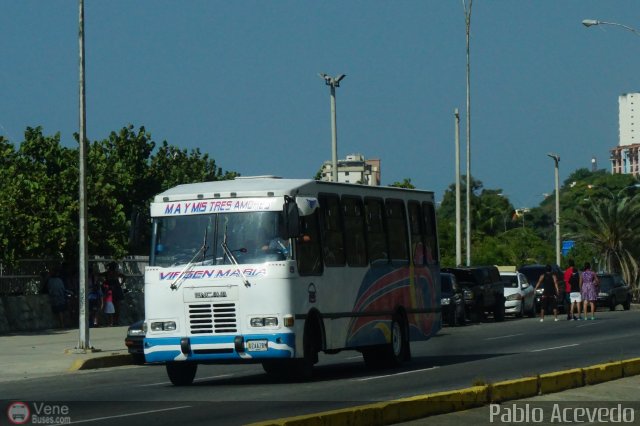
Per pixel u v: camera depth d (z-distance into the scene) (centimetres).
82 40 4284
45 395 2858
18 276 5544
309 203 2983
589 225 11056
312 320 3039
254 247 2930
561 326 5956
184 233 2983
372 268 3409
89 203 6300
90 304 5675
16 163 6394
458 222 8150
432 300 3859
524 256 12519
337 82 6019
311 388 2784
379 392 2633
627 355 3694
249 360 2938
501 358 3666
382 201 3544
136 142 7994
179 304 2933
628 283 10988
